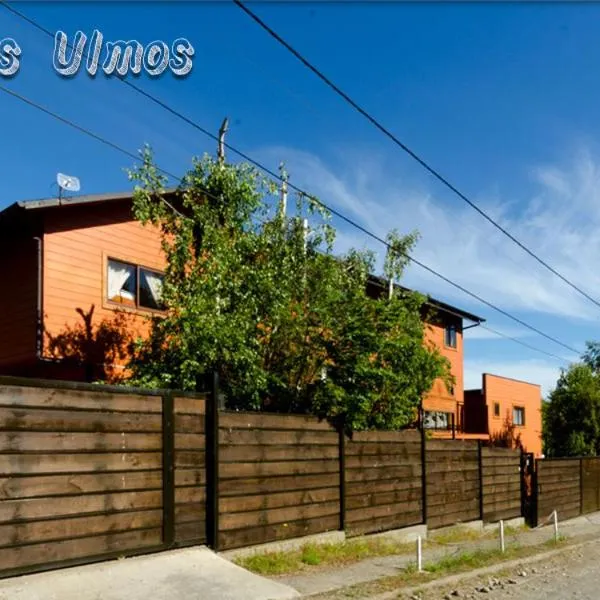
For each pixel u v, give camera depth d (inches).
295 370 532.4
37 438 309.6
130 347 577.3
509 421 1376.7
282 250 539.5
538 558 532.7
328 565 425.7
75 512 321.7
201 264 506.6
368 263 629.9
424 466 601.9
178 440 378.3
